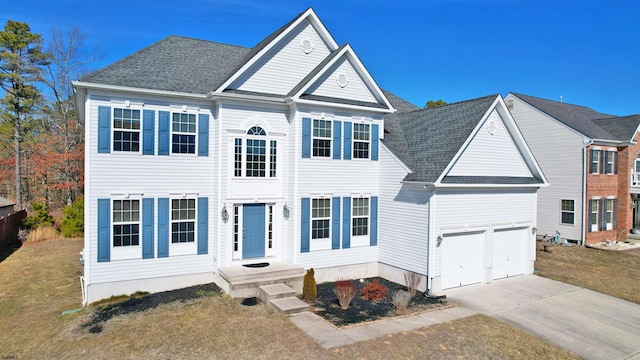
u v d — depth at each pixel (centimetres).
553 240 2706
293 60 1680
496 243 1756
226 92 1498
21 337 1084
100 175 1367
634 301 1501
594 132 2719
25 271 1795
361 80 1778
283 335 1079
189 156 1512
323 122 1680
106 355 962
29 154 4088
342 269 1728
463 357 999
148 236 1445
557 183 2728
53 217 3078
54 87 3831
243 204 1584
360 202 1780
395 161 1712
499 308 1393
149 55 1642
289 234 1645
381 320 1230
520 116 2952
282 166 1648
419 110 2095
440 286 1555
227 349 989
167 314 1228
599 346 1113
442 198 1554
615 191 2797
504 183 1709
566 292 1595
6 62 3628
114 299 1383
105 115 1371
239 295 1385
